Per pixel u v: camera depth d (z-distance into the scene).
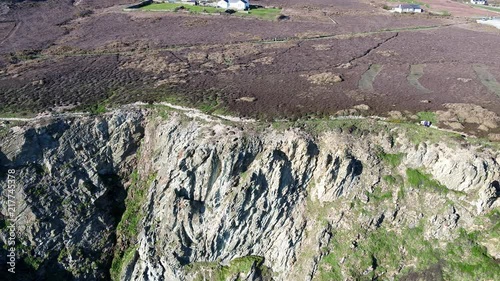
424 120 54.00
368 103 59.00
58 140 51.91
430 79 70.19
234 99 59.47
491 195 44.72
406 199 47.50
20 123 52.31
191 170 49.19
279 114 54.84
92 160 52.94
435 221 46.28
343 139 49.88
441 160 47.69
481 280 42.84
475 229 45.31
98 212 51.97
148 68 73.38
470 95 63.09
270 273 48.38
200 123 53.06
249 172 48.28
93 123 53.47
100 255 51.19
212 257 49.09
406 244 46.00
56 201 50.03
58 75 68.81
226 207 47.72
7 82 65.12
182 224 48.75
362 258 45.34
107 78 67.94
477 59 82.25
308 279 45.66
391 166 48.94
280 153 48.53
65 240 49.56
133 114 55.03
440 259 44.88
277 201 48.16
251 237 48.62
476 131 51.53
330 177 47.84
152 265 49.03
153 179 52.78
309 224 48.19
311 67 75.44
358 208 47.38
